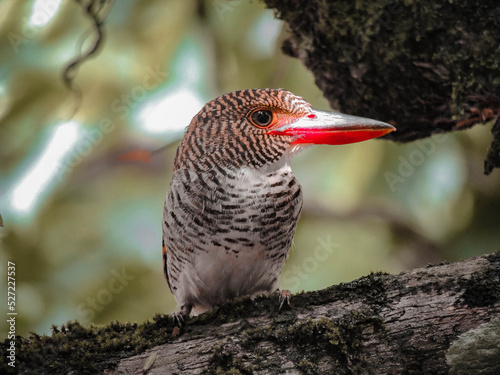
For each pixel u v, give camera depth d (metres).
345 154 11.73
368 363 6.08
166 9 11.00
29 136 10.99
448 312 6.07
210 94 11.57
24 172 11.25
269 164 8.01
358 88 8.04
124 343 6.32
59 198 12.08
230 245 7.89
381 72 7.70
